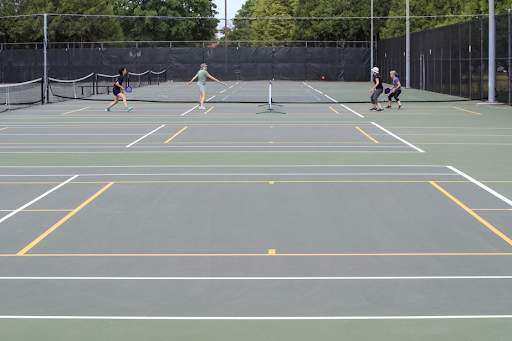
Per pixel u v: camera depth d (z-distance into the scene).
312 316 5.84
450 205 10.18
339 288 6.55
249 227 8.96
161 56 63.44
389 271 7.07
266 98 37.94
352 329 5.56
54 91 45.47
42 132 20.48
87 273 7.08
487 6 43.47
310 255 7.68
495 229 8.75
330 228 8.88
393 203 10.35
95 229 8.91
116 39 79.75
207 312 5.95
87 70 62.34
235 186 11.77
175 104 32.91
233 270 7.14
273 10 92.62
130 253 7.82
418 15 63.72
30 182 12.30
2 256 7.71
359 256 7.62
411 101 33.81
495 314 5.86
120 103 33.91
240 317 5.83
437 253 7.71
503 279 6.79
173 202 10.52
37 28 71.50
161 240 8.37
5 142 18.08
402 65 51.38
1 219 9.46
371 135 19.27
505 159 14.68
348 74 64.38
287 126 21.89
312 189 11.45
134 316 5.88
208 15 87.94
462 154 15.48
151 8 83.44
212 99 37.22
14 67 62.12
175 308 6.05
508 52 29.16
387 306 6.07
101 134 19.84
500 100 30.64
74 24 73.44
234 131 20.44
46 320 5.79
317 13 78.81
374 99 28.06
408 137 18.77
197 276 6.96
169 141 18.09
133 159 14.95
